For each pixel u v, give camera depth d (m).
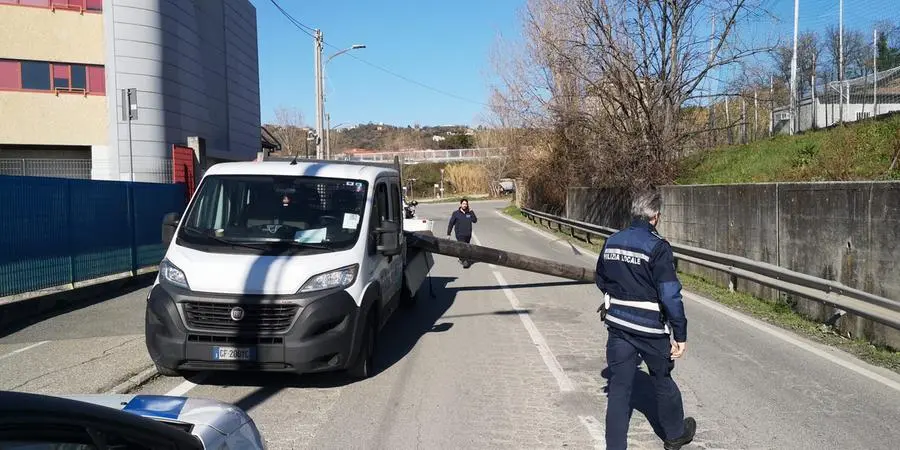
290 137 73.31
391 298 8.21
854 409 5.85
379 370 7.10
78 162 27.45
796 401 6.07
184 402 3.36
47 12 26.83
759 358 7.63
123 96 14.47
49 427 2.21
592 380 6.74
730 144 22.97
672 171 21.16
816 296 8.86
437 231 30.42
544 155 35.22
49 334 8.60
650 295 4.52
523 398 6.16
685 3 20.22
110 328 9.01
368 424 5.44
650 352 4.52
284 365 5.92
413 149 115.50
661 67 20.84
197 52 30.53
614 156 22.39
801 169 14.92
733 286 12.26
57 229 10.88
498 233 28.73
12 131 26.48
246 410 5.79
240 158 36.34
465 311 10.71
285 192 7.14
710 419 5.59
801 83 18.58
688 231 15.55
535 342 8.49
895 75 14.99
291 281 6.04
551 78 27.75
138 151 26.92
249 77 38.09
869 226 8.69
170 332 5.94
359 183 7.34
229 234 6.81
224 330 5.89
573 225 25.28
